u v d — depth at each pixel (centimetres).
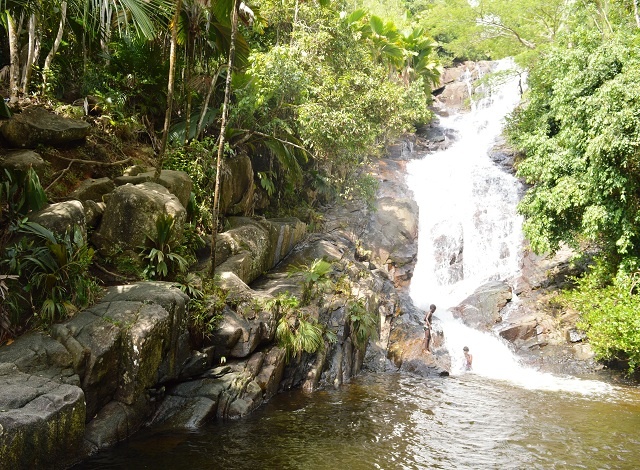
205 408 806
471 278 1806
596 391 1116
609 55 1301
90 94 1234
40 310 727
